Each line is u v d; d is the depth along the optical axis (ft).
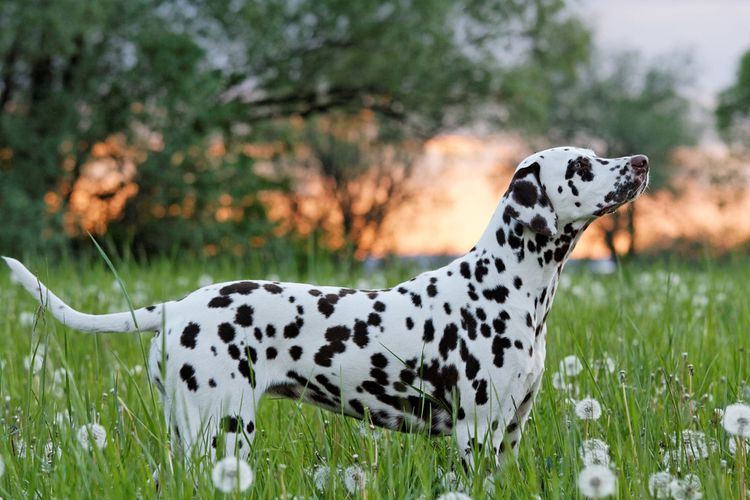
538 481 12.51
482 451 13.09
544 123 114.21
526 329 14.48
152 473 12.69
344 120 126.52
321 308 14.25
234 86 95.04
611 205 14.32
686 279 32.91
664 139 166.40
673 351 18.89
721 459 13.62
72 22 69.97
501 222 14.80
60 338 23.21
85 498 11.29
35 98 81.05
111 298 29.04
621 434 14.46
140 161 81.35
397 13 94.17
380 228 147.02
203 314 13.84
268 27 87.40
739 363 17.90
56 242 71.10
